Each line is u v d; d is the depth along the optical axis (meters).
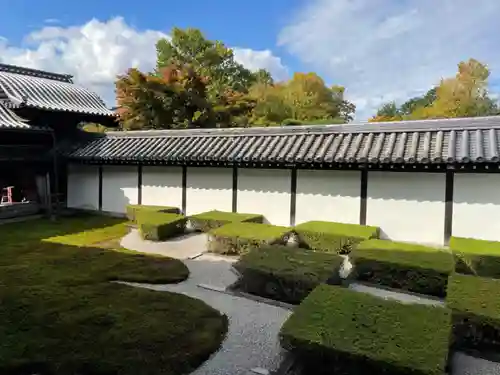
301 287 5.79
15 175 14.45
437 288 6.14
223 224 10.10
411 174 8.90
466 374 4.03
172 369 3.97
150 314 5.27
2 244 9.36
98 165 14.02
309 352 3.61
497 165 7.50
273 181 10.68
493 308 4.46
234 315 5.46
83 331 4.71
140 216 10.86
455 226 8.50
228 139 11.74
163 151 11.98
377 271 6.62
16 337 4.55
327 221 9.88
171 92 20.86
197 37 30.77
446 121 8.88
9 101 13.17
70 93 15.27
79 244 9.49
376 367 3.30
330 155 9.14
